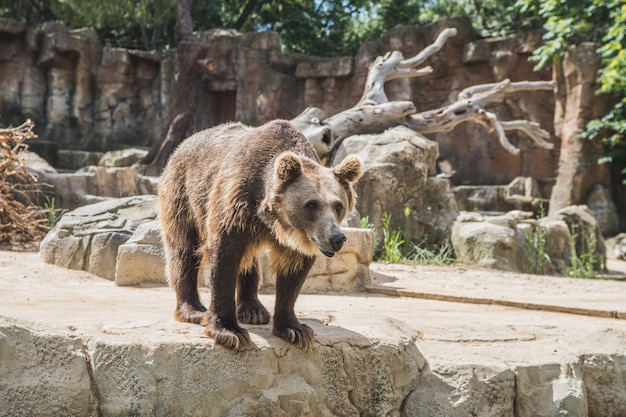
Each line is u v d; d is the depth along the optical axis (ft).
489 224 41.96
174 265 17.53
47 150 77.20
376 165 43.21
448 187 46.01
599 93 64.64
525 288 31.09
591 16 71.51
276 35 84.94
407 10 99.71
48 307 19.93
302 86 84.43
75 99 86.12
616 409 18.28
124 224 30.12
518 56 75.41
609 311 23.36
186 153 17.58
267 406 15.15
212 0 100.63
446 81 78.84
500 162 77.25
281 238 14.96
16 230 39.78
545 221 47.55
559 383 17.61
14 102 83.97
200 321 16.52
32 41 83.76
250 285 18.17
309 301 24.02
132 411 14.32
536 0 68.39
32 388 13.71
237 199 15.15
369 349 16.85
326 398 16.25
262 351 15.39
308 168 15.21
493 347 18.54
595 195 69.72
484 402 17.04
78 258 29.40
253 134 16.08
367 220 40.73
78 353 14.37
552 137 75.36
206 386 14.80
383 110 48.49
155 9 87.51
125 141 87.92
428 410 17.01
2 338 13.64
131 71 88.58
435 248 43.62
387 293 27.37
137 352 14.53
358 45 101.91
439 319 21.24
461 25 77.46
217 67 85.92
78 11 84.38
